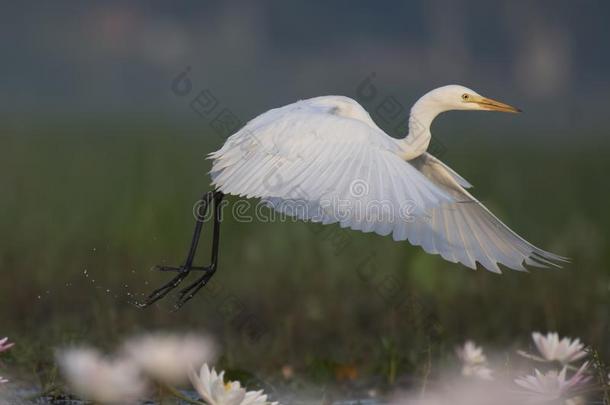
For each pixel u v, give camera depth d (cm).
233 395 516
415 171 658
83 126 3638
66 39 6300
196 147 2742
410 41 6625
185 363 451
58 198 1709
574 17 6581
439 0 6569
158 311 1119
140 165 2050
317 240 1378
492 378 767
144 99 5794
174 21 6481
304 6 6569
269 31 6494
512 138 3931
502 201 1833
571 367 727
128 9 6425
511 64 6531
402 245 1358
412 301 1102
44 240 1423
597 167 2709
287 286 1271
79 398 757
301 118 712
